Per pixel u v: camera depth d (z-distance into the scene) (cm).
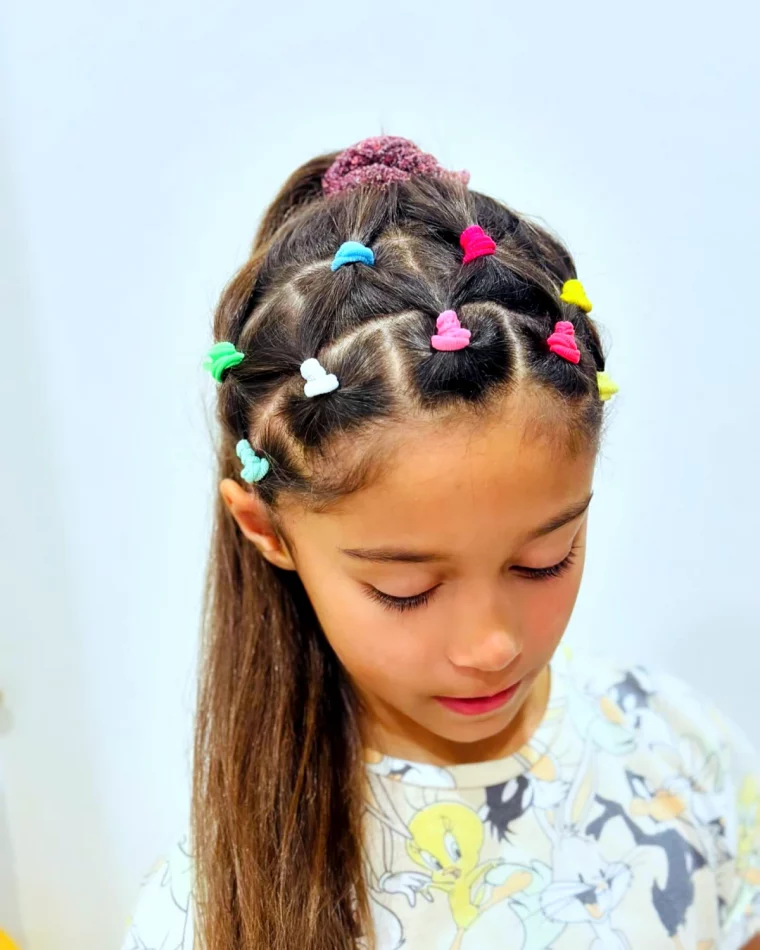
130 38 66
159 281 73
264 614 55
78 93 68
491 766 53
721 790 60
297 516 41
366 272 39
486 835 52
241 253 71
